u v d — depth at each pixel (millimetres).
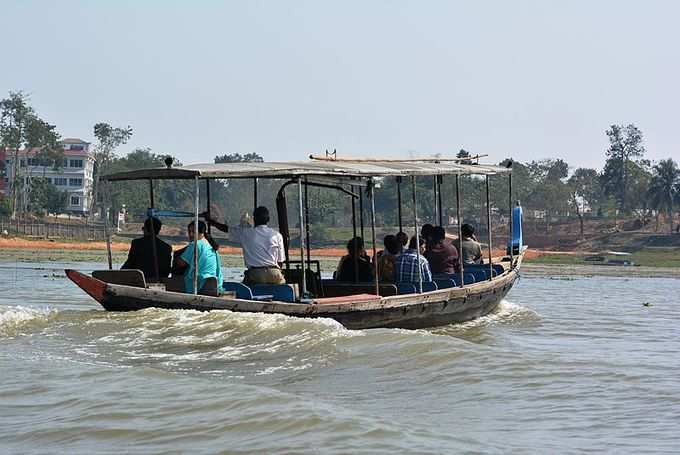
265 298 19250
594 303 35531
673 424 11953
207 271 19219
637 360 17703
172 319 17750
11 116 144125
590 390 13977
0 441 10922
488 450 10477
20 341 17016
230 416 11531
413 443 10516
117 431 11141
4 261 66688
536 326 24922
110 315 18109
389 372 14969
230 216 123500
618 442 11055
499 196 151250
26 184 152875
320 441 10477
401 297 20844
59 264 63875
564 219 165375
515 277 28547
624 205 173250
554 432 11508
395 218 139500
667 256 132250
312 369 15180
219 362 15633
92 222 145625
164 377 13891
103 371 14398
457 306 23406
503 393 13719
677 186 149375
